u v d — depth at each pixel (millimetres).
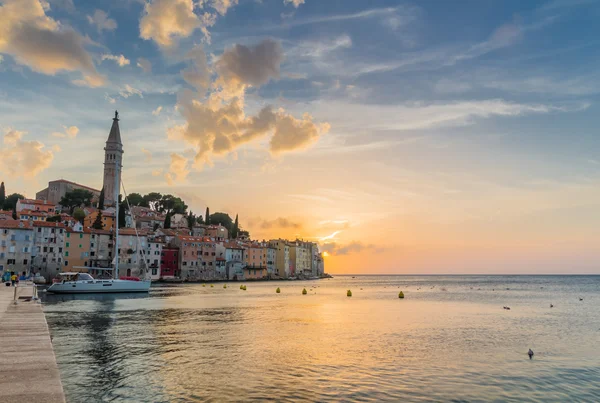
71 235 150250
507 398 22125
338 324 51000
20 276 119688
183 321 51406
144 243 170125
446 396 22172
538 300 103688
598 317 62500
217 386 23062
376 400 21234
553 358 31625
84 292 94812
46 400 10938
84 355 30453
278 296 108438
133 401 20469
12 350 17359
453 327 49250
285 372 26312
